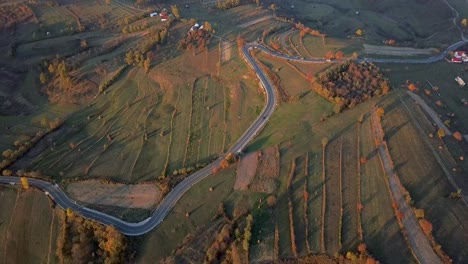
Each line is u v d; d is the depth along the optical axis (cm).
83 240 13162
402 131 15675
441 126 16400
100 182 15438
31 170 16025
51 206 14475
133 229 13400
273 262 11738
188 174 15275
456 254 11681
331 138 15588
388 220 12612
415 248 11838
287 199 13525
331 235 12250
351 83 17912
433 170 14250
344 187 13700
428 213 12750
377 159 14625
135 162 16350
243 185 14375
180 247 12750
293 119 16800
